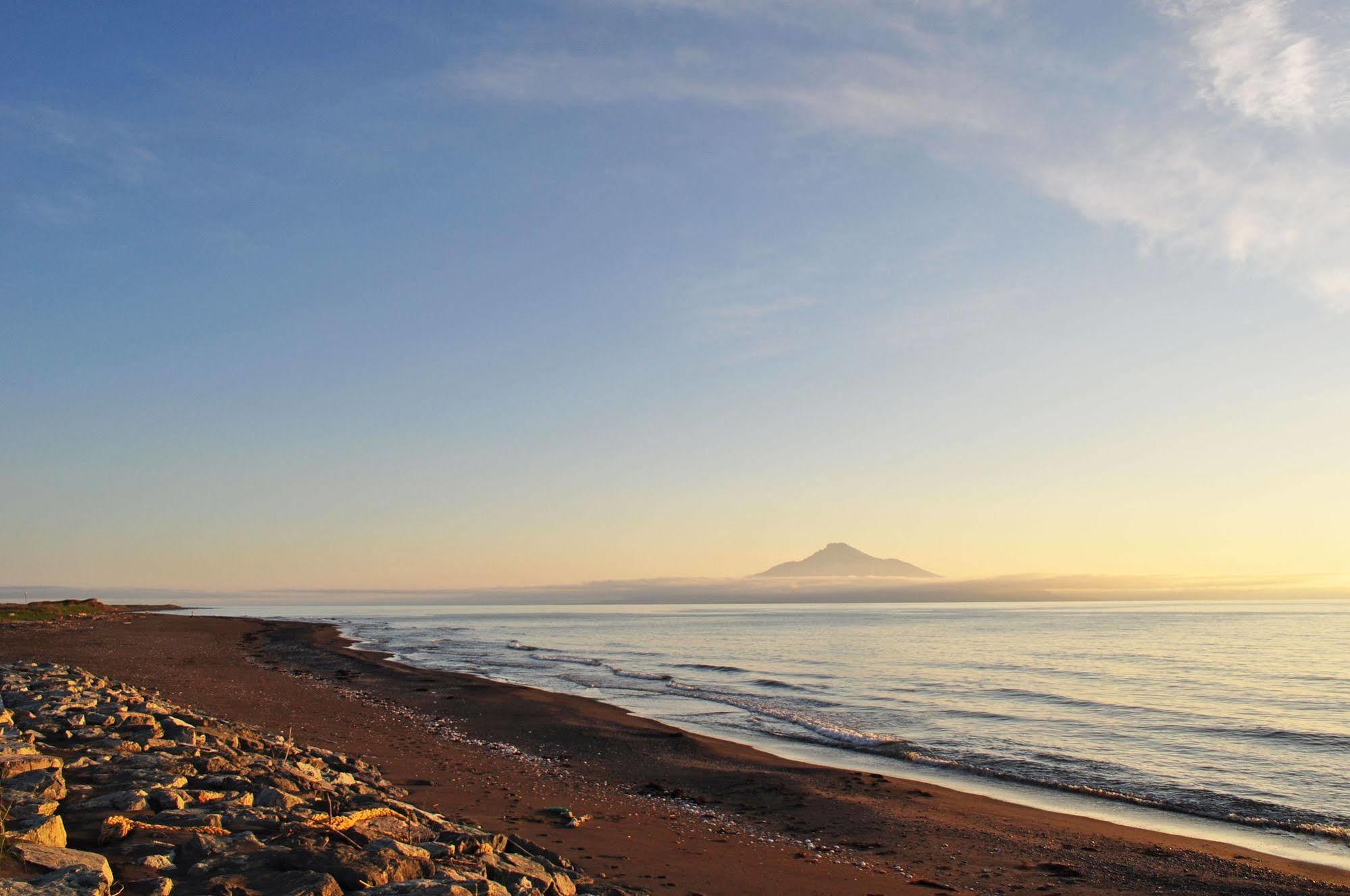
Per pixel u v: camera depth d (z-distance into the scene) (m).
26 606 85.00
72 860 5.57
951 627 106.06
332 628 77.38
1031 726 26.39
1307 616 157.62
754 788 16.84
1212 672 44.22
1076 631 92.75
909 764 20.39
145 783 8.54
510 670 42.81
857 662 50.00
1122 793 17.75
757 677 40.38
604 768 18.42
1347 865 12.90
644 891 8.98
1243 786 18.62
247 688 27.84
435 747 19.11
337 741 18.48
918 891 10.58
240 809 7.88
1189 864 12.53
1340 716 28.89
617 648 62.72
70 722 12.83
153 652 41.31
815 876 10.74
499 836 8.68
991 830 14.20
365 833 7.50
